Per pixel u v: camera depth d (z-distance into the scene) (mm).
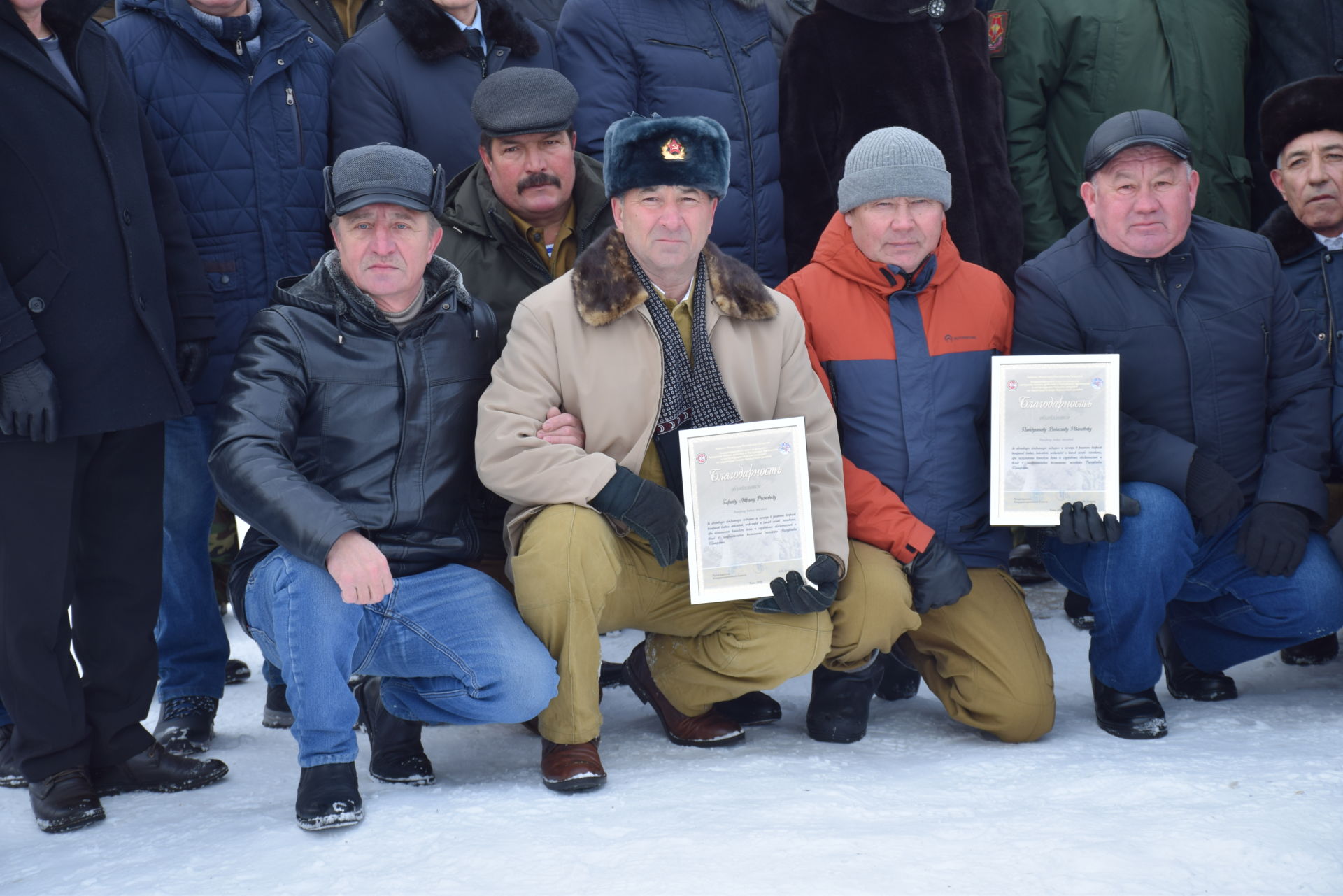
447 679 2789
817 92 4113
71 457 2719
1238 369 3293
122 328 2777
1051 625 4230
